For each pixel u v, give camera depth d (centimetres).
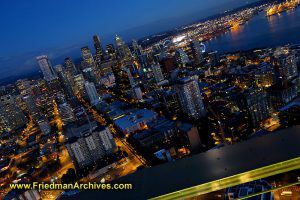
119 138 17162
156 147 13488
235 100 14512
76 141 13925
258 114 12925
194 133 11994
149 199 2298
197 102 16175
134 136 15112
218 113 15125
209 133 13538
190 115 16262
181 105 17262
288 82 15612
